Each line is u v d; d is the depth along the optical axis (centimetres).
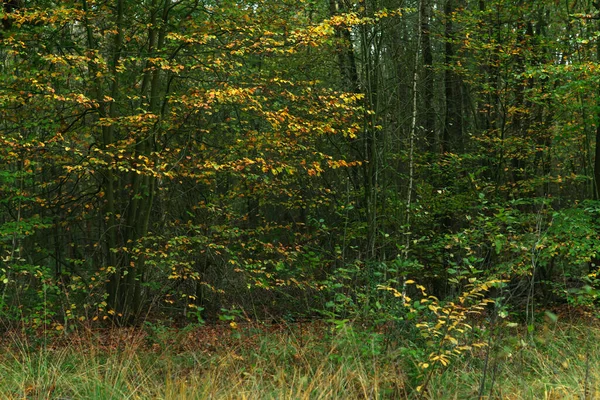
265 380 605
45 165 1103
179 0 1072
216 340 806
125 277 1057
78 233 1363
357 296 786
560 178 1238
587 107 1106
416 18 1327
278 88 1051
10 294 976
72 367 650
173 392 539
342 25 1008
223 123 1170
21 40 962
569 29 1312
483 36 1197
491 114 1434
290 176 1284
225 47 962
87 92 1012
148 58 931
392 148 1384
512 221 877
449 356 589
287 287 1187
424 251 1221
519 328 867
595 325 849
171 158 1073
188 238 1049
